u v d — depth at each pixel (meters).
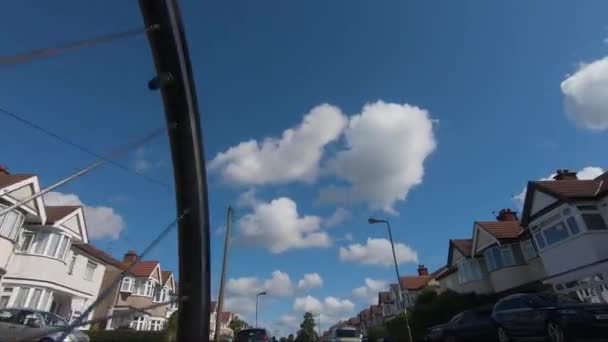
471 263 30.56
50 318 13.30
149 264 37.28
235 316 68.19
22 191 20.44
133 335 23.42
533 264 25.28
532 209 23.58
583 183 22.53
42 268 21.42
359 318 80.44
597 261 18.88
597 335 10.01
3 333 12.12
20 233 21.00
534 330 11.44
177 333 3.44
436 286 40.91
